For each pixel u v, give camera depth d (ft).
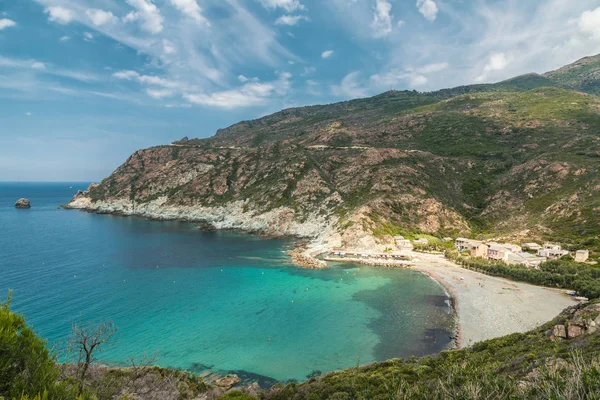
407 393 81.20
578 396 46.68
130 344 175.42
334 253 374.22
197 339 183.93
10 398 37.55
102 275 284.61
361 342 181.57
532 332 153.89
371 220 414.00
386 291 263.49
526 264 290.35
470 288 262.26
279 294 255.91
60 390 43.01
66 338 171.53
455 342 179.01
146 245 406.00
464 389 64.08
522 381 69.56
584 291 232.32
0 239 418.72
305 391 115.55
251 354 169.78
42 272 284.82
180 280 282.15
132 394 101.50
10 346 37.96
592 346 98.68
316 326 201.36
